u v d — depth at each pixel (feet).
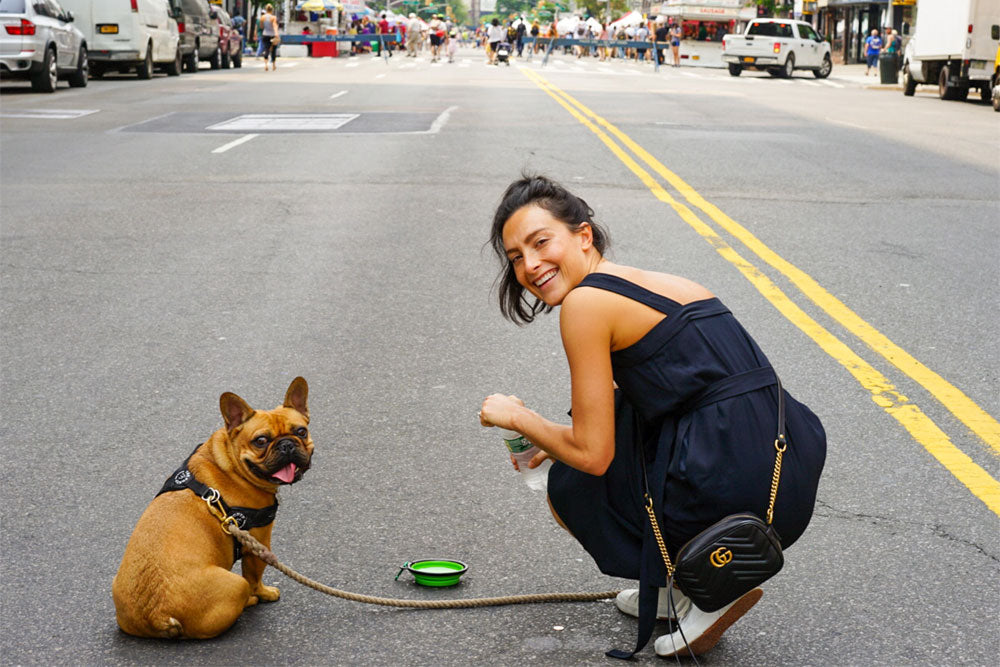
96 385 18.78
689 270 26.61
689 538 10.22
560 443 10.44
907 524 13.70
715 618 10.36
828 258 28.09
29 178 39.99
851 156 47.29
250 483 10.86
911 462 15.62
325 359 20.20
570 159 44.70
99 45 92.32
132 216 32.91
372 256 28.14
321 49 182.80
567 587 12.25
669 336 10.09
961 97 93.45
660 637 10.78
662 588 11.14
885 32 169.07
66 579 12.28
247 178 39.78
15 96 74.54
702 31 175.11
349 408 17.75
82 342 21.12
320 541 13.25
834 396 18.29
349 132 53.11
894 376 19.27
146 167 42.39
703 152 47.55
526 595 11.93
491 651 10.87
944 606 11.73
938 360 20.20
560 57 194.70
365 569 12.59
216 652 10.77
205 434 16.66
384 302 24.00
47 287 25.03
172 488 10.92
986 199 37.09
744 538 9.82
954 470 15.33
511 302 11.55
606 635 11.21
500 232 10.95
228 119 59.36
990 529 13.57
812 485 10.39
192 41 110.32
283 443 10.62
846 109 74.59
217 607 10.67
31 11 75.56
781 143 51.39
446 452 16.02
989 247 29.63
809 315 22.95
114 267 26.84
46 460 15.62
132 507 14.14
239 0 192.75
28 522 13.67
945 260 28.04
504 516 13.99
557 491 11.06
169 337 21.44
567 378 19.34
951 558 12.82
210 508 10.75
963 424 17.07
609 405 10.25
